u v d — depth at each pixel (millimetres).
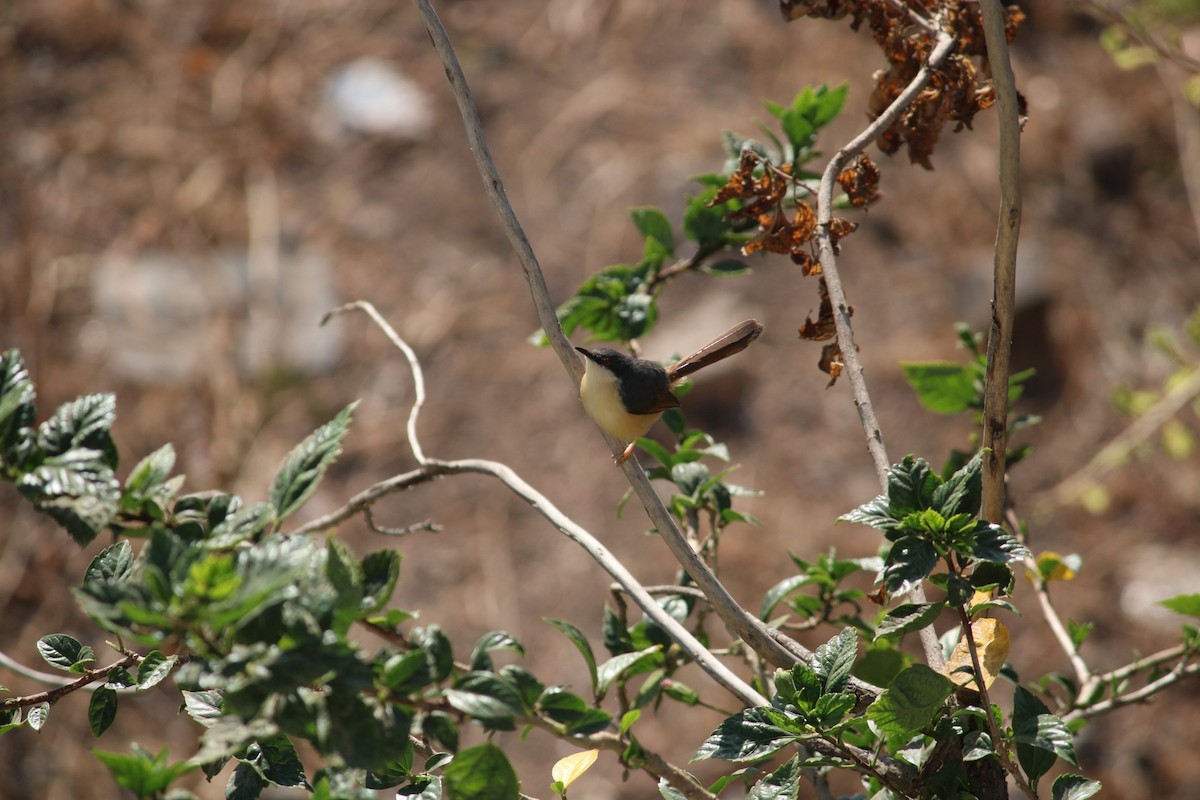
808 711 3596
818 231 4465
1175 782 11141
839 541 12773
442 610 12539
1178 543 13031
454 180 15969
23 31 16953
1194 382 10516
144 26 17266
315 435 3498
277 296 14766
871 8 5027
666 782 3932
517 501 13438
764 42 17391
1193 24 11117
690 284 14742
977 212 15727
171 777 2949
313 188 15828
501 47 17484
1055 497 12828
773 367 14227
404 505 13391
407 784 3742
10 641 11797
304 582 2924
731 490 5543
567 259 15070
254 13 17641
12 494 12898
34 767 10953
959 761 3865
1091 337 14742
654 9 17844
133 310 14344
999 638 3992
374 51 17250
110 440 3342
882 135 5027
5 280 14383
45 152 15719
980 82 5320
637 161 15898
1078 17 18250
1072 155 16547
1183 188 16250
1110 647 12219
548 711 3396
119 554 3703
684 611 5164
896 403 14031
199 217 15344
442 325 14680
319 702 2859
